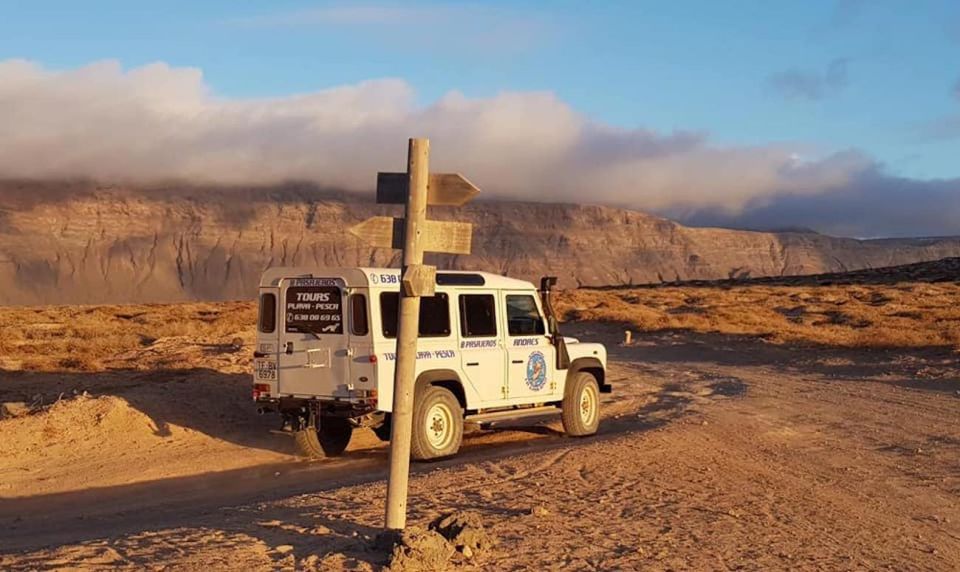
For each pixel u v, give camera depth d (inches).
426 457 486.0
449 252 277.7
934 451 494.9
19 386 736.3
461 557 280.2
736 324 1528.1
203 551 280.5
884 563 300.4
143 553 280.1
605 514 346.9
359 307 477.7
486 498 370.3
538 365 555.5
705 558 295.1
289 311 499.8
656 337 1393.9
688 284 3558.1
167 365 860.0
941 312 1562.5
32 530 363.9
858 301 2118.6
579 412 578.9
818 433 557.3
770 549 308.8
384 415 484.4
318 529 307.1
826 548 313.6
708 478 420.5
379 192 280.4
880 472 444.8
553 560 284.4
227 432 586.2
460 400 515.2
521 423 544.7
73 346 1110.4
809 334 1259.8
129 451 527.5
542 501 365.1
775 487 406.6
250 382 738.8
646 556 293.0
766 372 945.5
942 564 301.9
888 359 957.2
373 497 366.6
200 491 440.8
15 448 516.4
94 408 572.7
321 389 487.5
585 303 2117.4
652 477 418.9
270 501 381.4
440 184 271.9
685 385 856.3
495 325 534.0
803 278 3511.3
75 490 443.8
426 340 496.4
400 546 264.5
